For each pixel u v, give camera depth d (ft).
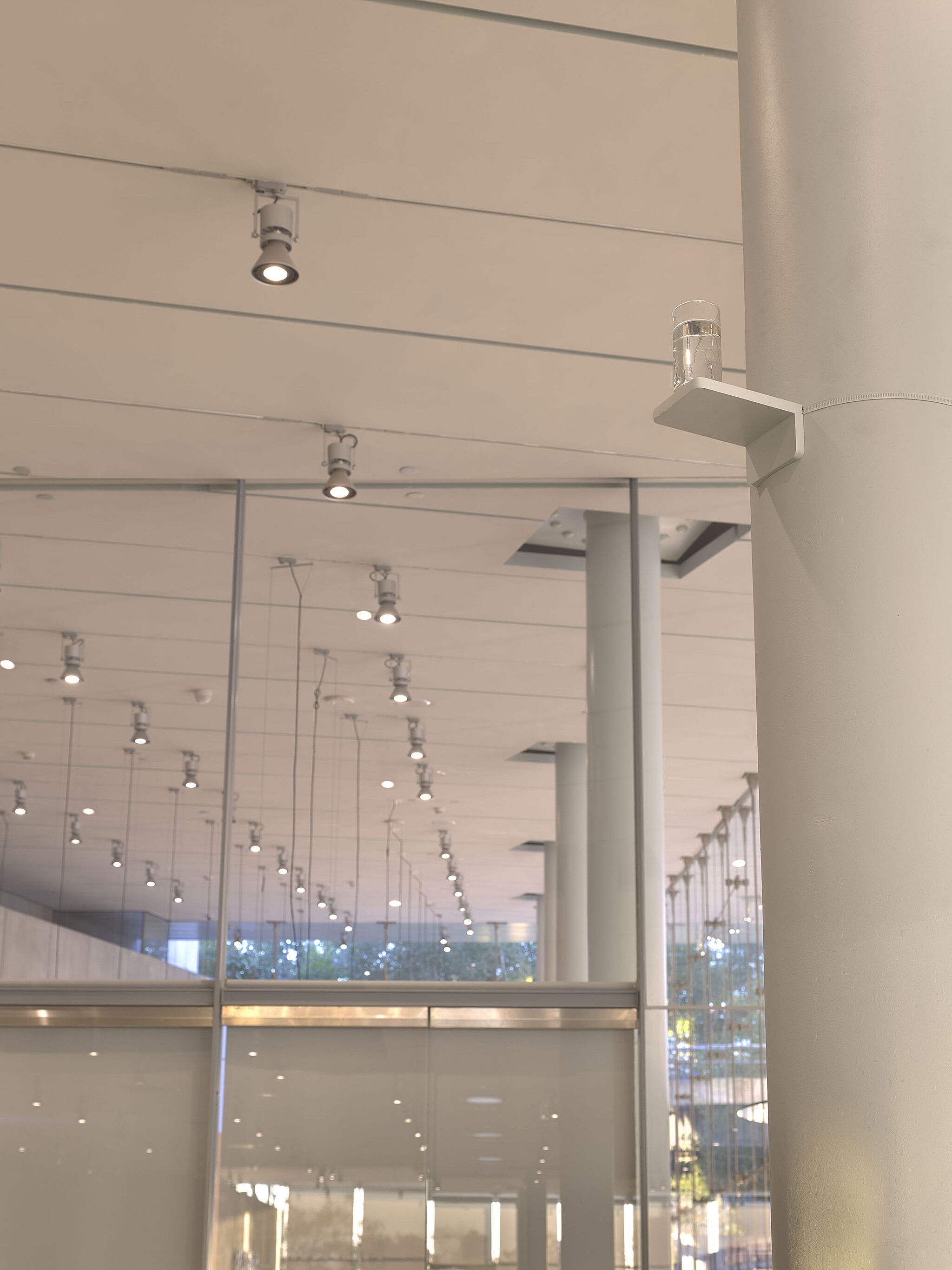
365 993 23.07
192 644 24.63
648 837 24.68
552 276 17.08
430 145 14.44
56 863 23.47
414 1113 22.56
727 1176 22.95
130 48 12.97
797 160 8.39
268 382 20.26
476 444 23.06
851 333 7.91
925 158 8.07
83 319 18.12
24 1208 21.42
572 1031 23.43
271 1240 21.59
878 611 7.51
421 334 18.66
